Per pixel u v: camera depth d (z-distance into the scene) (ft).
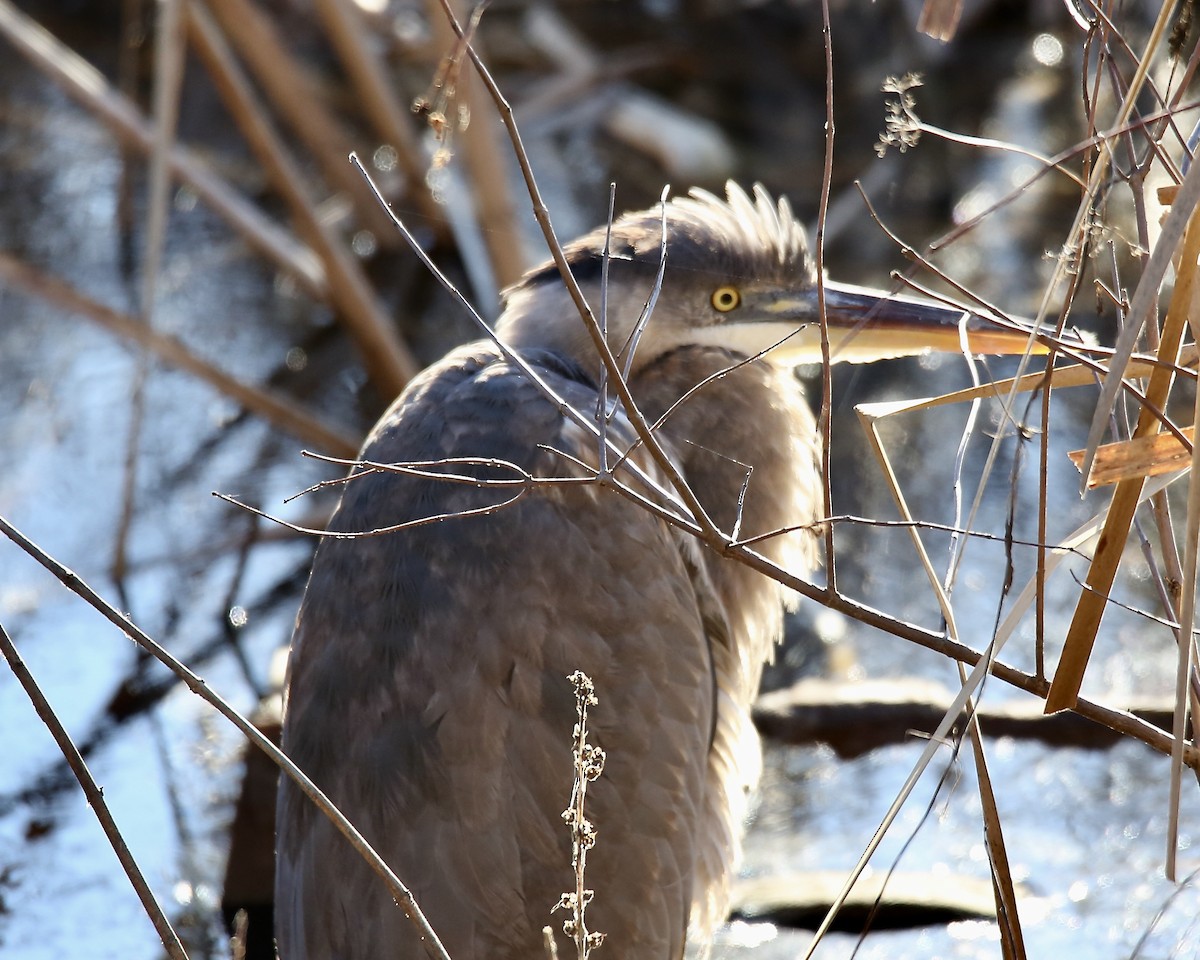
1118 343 12.06
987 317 14.66
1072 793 22.33
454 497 16.79
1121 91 16.01
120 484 31.42
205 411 34.04
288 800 16.60
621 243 19.69
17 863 21.72
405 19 46.21
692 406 19.74
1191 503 11.84
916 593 28.17
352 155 13.00
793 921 20.08
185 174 33.32
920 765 13.14
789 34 48.49
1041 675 13.23
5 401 33.99
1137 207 14.62
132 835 22.30
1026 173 41.91
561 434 17.17
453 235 38.68
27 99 47.75
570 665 16.05
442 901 15.21
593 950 15.76
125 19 51.31
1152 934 18.70
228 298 38.52
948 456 32.01
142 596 28.14
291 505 30.89
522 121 43.37
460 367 18.72
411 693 15.83
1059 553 13.48
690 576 18.66
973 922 19.56
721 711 19.02
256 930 20.74
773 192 41.68
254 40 37.37
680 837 16.46
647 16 49.78
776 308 20.01
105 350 36.04
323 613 16.87
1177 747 11.84
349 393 34.94
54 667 26.27
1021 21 48.85
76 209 42.04
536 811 15.58
